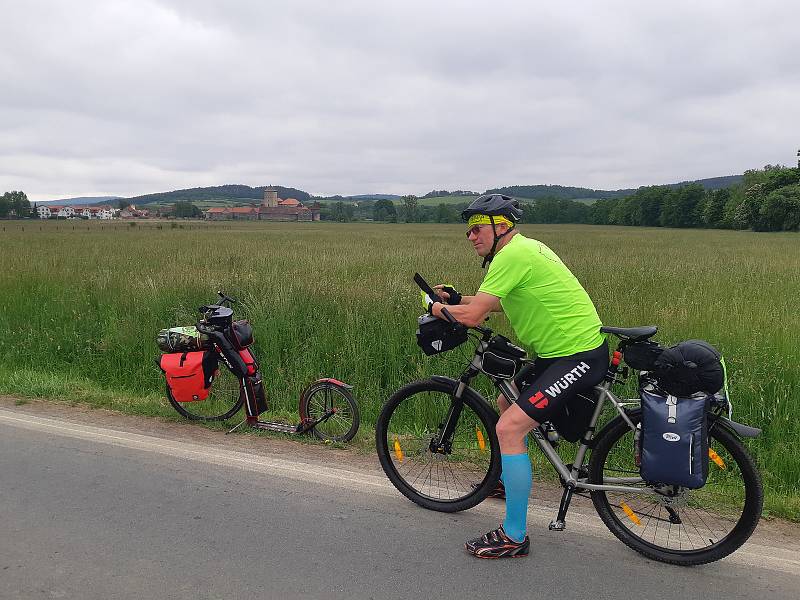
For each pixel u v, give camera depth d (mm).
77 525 3291
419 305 7363
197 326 4938
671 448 2676
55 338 7445
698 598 2691
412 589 2729
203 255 16750
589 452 3432
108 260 13984
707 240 39625
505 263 2928
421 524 3379
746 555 3072
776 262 17000
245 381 4953
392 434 3869
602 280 11477
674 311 7293
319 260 14711
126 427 5020
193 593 2672
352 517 3443
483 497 3459
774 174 87125
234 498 3664
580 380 2951
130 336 6996
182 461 4258
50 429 4895
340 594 2682
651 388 2822
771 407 4688
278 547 3086
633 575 2877
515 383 3275
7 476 3941
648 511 3193
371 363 6289
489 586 2766
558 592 2723
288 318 7082
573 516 3514
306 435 4883
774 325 6375
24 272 11023
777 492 3891
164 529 3258
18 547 3055
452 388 3523
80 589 2691
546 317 2959
